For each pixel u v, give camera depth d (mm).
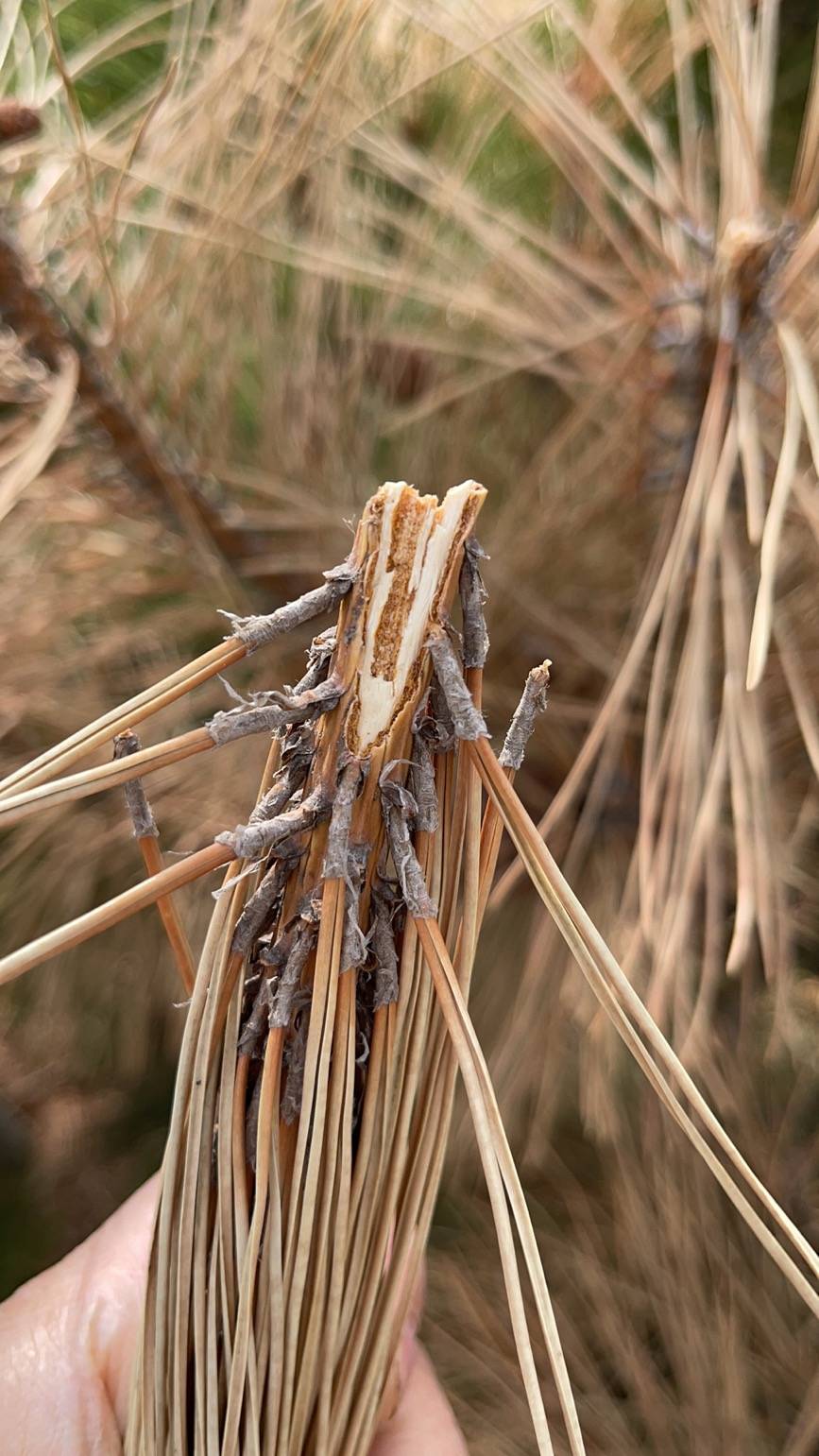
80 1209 645
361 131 397
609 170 400
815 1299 233
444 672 245
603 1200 592
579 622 450
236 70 356
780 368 343
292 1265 260
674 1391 556
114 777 233
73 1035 592
